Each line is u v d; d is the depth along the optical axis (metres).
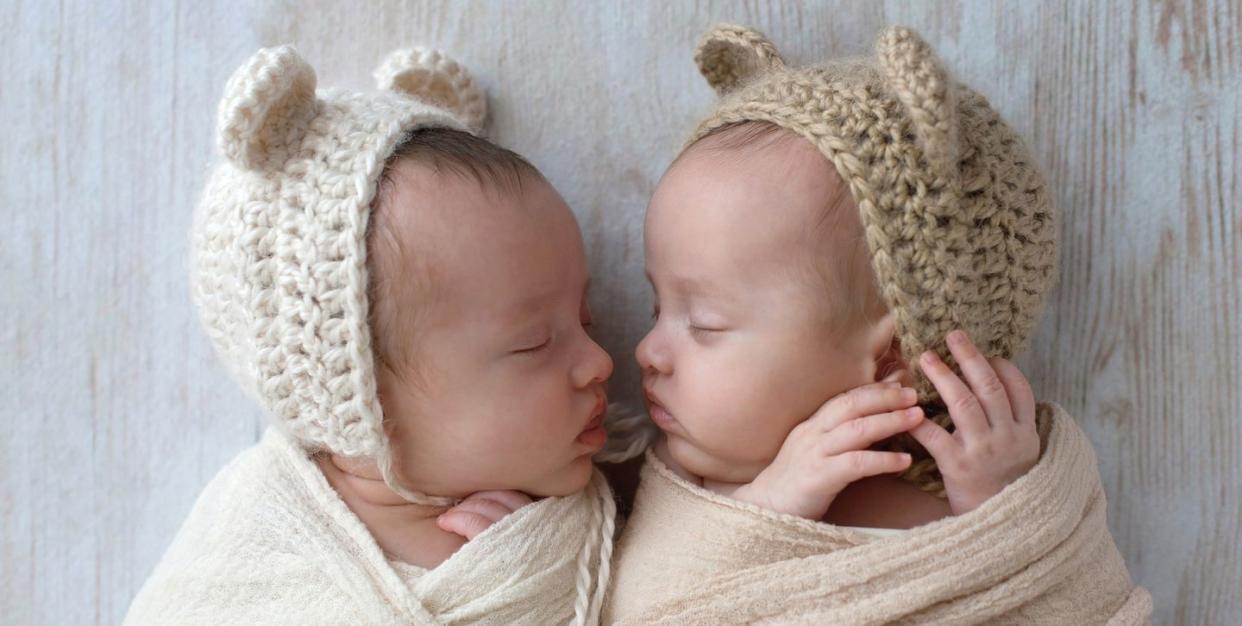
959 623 0.98
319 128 1.04
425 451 1.08
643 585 1.08
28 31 1.37
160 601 1.14
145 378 1.39
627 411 1.30
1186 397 1.27
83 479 1.41
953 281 1.00
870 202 0.98
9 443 1.41
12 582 1.42
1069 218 1.28
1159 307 1.27
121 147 1.37
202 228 1.10
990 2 1.27
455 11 1.32
